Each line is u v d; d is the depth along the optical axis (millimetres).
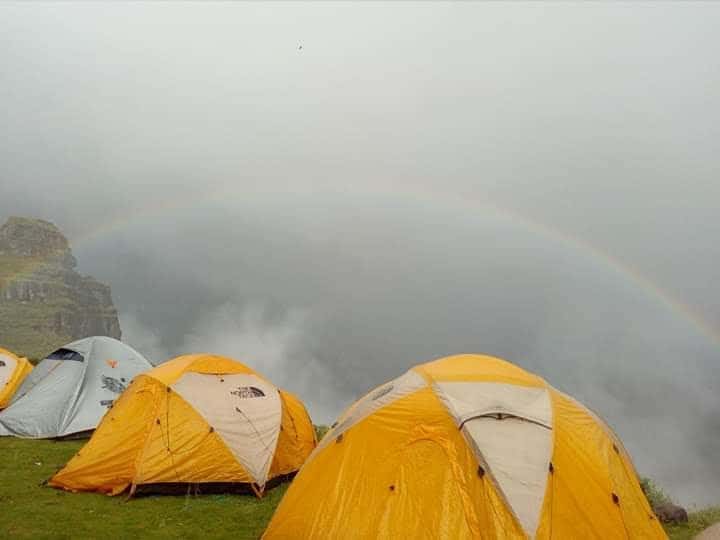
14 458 15406
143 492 12375
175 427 12750
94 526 10586
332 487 8812
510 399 9125
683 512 13250
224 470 12695
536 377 10117
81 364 19297
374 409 9258
